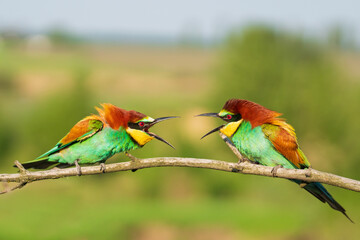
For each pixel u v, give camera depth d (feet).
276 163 20.52
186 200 71.20
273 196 67.00
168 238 57.47
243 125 20.59
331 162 52.24
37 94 149.59
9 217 58.59
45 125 78.07
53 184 72.49
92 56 412.16
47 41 513.86
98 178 74.54
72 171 16.33
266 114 20.48
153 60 381.81
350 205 44.21
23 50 433.89
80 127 20.53
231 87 78.54
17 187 16.17
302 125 66.39
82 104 79.10
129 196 71.26
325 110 62.39
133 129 20.62
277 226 55.88
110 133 20.51
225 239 56.03
